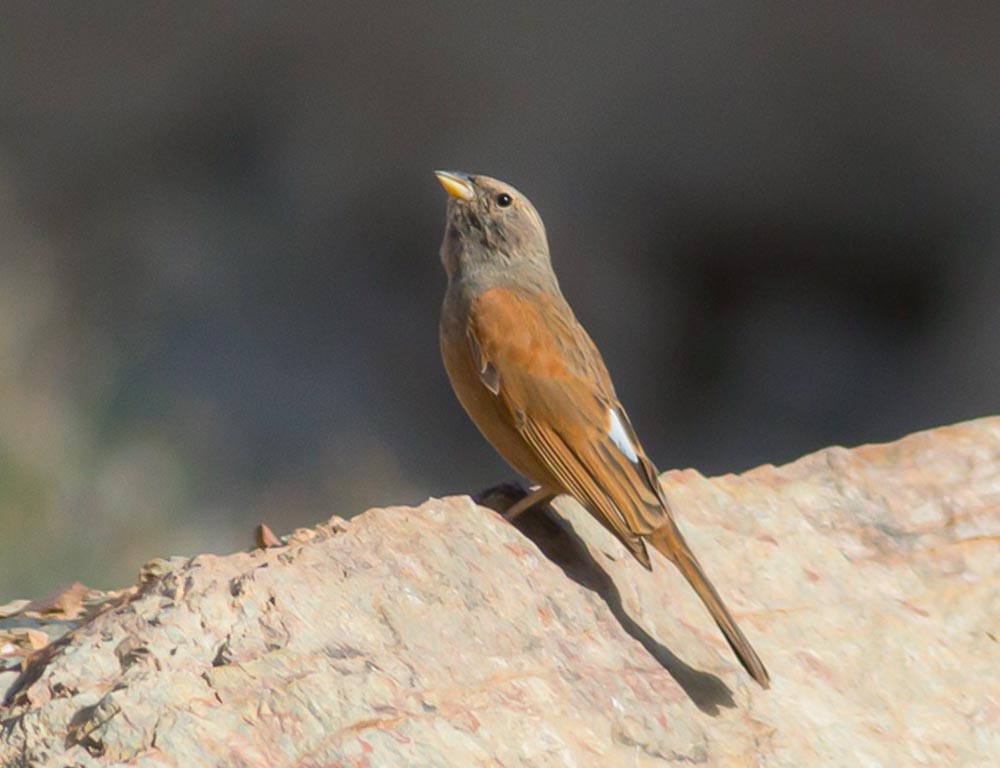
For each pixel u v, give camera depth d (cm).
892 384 1820
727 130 1883
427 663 541
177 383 1593
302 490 1558
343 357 1700
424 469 1641
